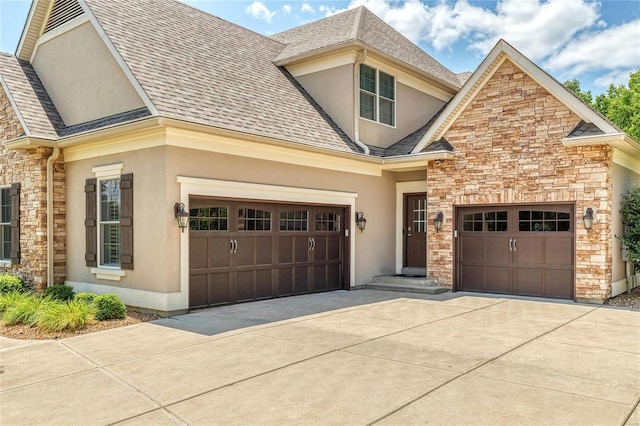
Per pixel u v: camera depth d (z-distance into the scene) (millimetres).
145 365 5672
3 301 8945
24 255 11039
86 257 10117
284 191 10648
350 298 10898
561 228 10617
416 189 13695
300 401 4477
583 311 9133
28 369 5570
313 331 7426
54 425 3998
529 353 6113
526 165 10883
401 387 4836
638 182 13211
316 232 11828
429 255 12359
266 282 10609
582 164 10156
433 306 9781
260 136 9625
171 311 8602
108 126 8891
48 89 11820
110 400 4559
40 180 10570
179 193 8688
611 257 10367
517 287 11227
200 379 5141
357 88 12961
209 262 9430
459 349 6320
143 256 8945
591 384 4926
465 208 11969
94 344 6699
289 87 13258
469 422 3967
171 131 8547
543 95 10664
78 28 10828
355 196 12578
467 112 11742
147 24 11195
